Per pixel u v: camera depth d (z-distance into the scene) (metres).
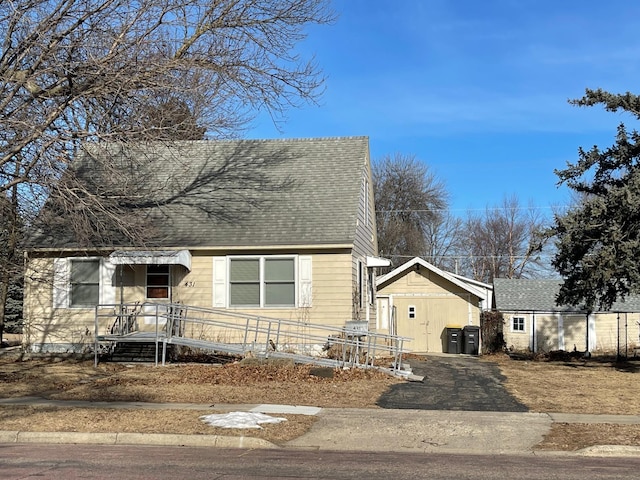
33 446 9.62
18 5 14.98
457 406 12.56
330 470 7.91
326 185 22.09
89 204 15.69
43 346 20.61
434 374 17.67
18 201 15.98
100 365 18.56
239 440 9.69
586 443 9.56
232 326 18.25
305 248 19.81
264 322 19.94
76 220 16.45
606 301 20.31
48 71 15.16
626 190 18.12
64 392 13.88
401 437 10.06
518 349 34.94
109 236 19.75
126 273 20.69
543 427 10.70
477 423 10.95
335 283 19.84
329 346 19.45
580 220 19.23
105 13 15.39
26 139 14.80
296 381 15.27
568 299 20.23
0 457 8.68
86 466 8.04
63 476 7.43
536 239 24.02
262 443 9.61
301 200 21.52
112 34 15.49
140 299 20.59
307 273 19.98
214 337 20.22
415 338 31.09
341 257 19.89
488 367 20.25
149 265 20.64
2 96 15.55
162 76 15.94
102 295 20.64
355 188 21.81
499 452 9.25
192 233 20.45
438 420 11.17
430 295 31.27
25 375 16.56
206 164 23.55
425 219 55.88
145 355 19.72
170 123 18.34
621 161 19.83
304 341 19.80
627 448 9.19
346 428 10.57
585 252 19.44
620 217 18.38
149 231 18.75
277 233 20.17
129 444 9.80
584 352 30.27
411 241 54.03
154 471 7.74
